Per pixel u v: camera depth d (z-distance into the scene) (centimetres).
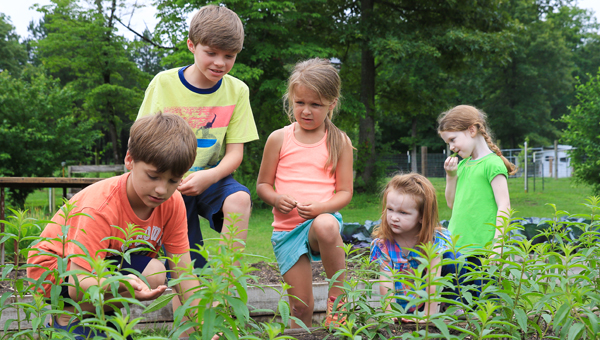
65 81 3991
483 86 3647
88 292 106
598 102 1138
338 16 1780
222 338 126
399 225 235
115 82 2955
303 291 252
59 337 126
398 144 4244
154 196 173
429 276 126
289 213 265
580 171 1180
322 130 275
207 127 288
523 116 3622
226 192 266
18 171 1477
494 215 310
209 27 256
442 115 346
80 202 191
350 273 254
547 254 150
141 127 170
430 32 1645
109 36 2152
